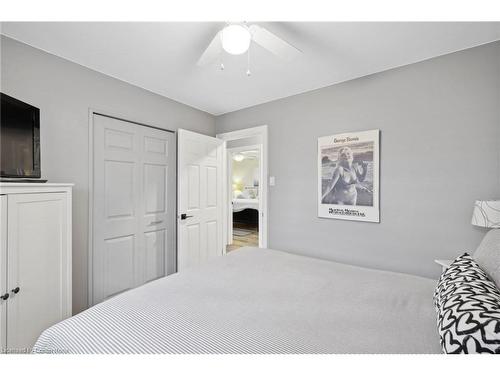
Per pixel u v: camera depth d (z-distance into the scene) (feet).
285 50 5.01
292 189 9.37
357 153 7.81
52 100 6.41
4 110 4.77
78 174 6.95
